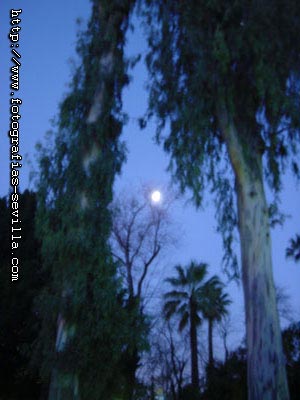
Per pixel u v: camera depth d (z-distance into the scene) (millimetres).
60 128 13430
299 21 12156
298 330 21797
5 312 14234
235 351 24750
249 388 10391
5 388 13906
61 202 12156
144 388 14320
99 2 16422
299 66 12156
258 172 12812
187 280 32906
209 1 13016
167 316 31000
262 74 11820
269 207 13164
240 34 12273
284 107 11750
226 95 12555
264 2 12203
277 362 10359
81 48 15188
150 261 23719
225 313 33719
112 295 11117
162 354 28422
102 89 14414
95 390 10500
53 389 10344
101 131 13469
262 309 10969
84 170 12656
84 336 10625
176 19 14227
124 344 10914
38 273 15727
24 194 18812
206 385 24891
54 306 10922
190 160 12633
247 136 13016
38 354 11047
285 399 9969
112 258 11742
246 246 11953
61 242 11445
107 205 12523
